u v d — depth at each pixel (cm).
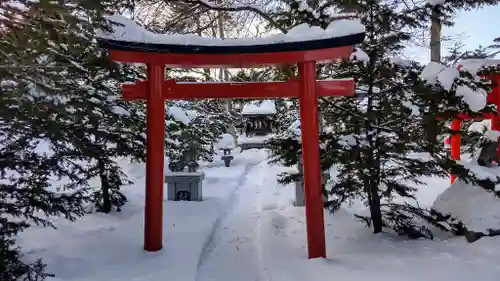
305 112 516
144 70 747
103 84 662
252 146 2245
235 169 1545
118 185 801
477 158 680
